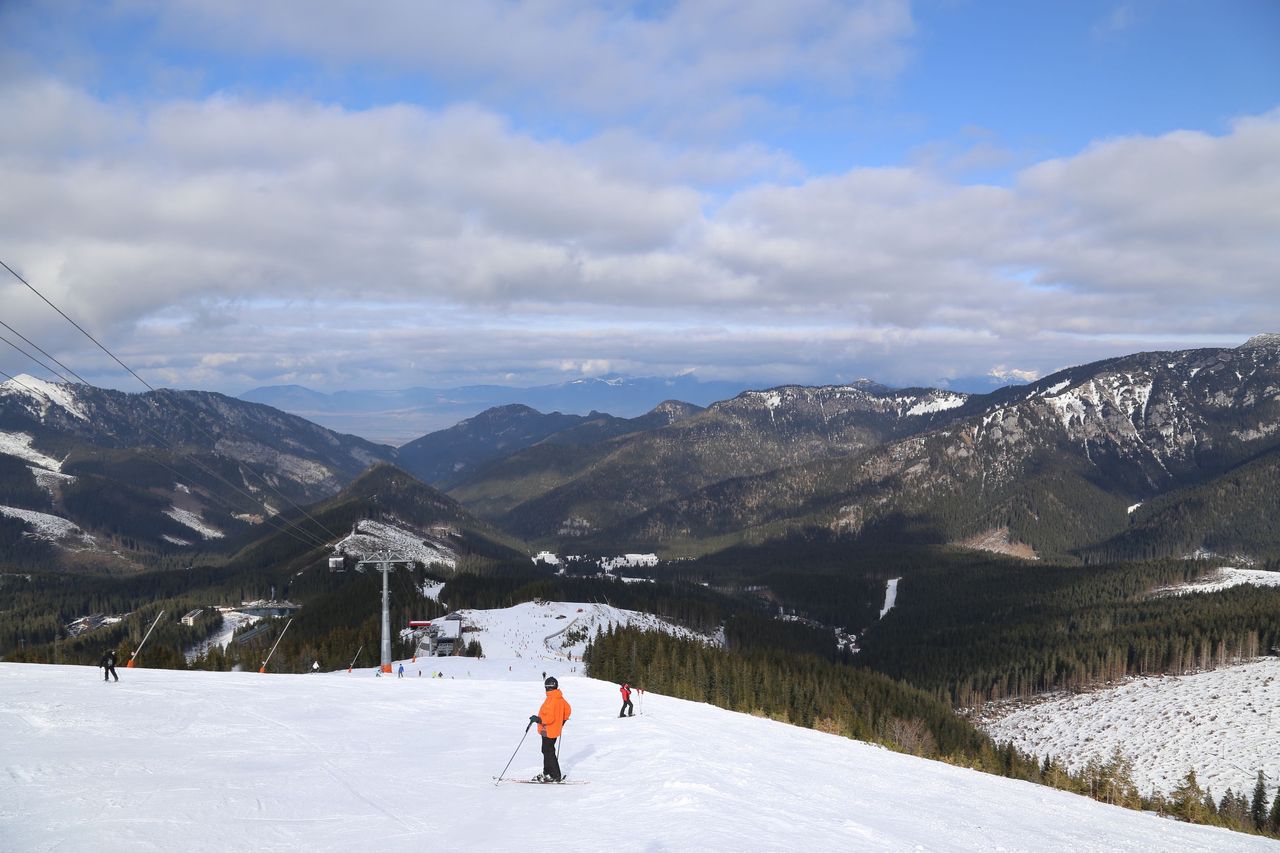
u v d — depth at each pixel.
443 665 98.25
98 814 15.52
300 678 52.44
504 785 20.88
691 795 19.45
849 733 101.56
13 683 36.31
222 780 19.30
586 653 124.62
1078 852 21.58
